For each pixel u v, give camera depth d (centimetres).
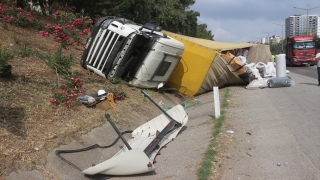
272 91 1403
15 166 538
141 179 562
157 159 655
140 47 1170
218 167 580
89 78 1105
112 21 1169
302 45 3600
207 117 962
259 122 858
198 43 1423
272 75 1633
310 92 1345
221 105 1107
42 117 708
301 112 956
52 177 545
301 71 2847
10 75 851
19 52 1096
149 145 678
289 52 3762
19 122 654
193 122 934
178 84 1369
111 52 1125
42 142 620
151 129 812
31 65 1023
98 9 2359
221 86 1528
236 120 887
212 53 1346
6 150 561
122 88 1109
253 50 2077
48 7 1967
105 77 1152
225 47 1595
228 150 660
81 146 673
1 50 854
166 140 753
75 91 870
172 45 1150
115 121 836
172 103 1218
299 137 722
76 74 1062
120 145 730
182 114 866
